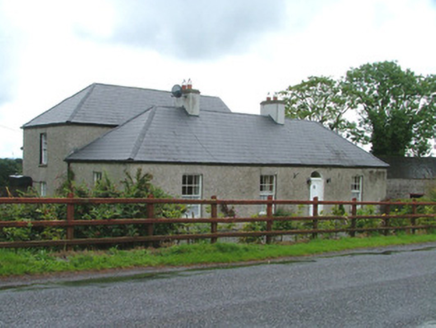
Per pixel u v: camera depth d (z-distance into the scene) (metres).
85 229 9.75
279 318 5.94
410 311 6.48
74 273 7.89
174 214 10.68
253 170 20.11
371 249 12.08
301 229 12.45
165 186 17.72
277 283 7.84
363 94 45.38
